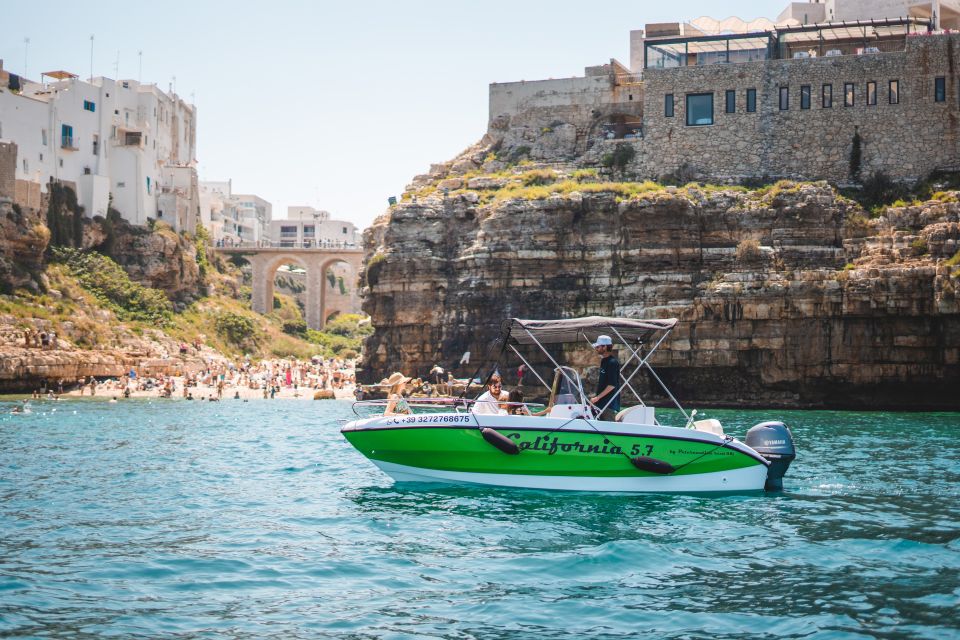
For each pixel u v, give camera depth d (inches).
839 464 1134.4
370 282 2743.6
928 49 2625.5
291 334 5012.3
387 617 515.8
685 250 2455.7
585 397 881.5
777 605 535.2
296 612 523.2
